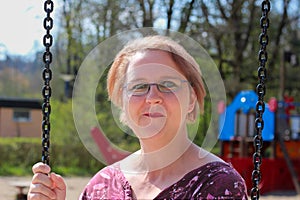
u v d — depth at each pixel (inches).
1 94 1899.6
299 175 519.5
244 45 739.4
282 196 464.1
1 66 1894.7
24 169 665.0
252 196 86.4
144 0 632.4
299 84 876.6
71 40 724.0
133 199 78.0
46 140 89.9
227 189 70.9
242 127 505.0
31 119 1176.2
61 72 904.9
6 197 421.7
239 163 451.5
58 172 629.3
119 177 81.4
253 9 730.2
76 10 713.6
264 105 88.2
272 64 791.1
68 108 669.9
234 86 714.8
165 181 76.1
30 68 1875.0
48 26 92.6
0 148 685.3
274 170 502.9
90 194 83.9
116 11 673.6
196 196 72.2
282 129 529.0
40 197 80.4
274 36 820.0
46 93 91.0
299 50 926.4
